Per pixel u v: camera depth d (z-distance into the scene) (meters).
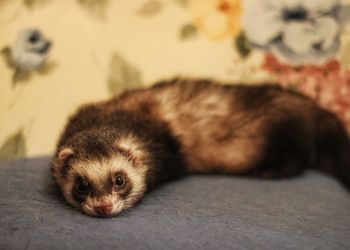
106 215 0.28
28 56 0.42
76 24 0.44
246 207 0.29
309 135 0.40
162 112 0.39
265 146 0.39
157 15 0.44
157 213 0.27
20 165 0.36
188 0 0.44
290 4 0.42
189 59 0.44
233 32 0.44
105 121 0.37
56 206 0.28
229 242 0.23
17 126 0.42
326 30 0.42
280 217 0.27
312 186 0.35
